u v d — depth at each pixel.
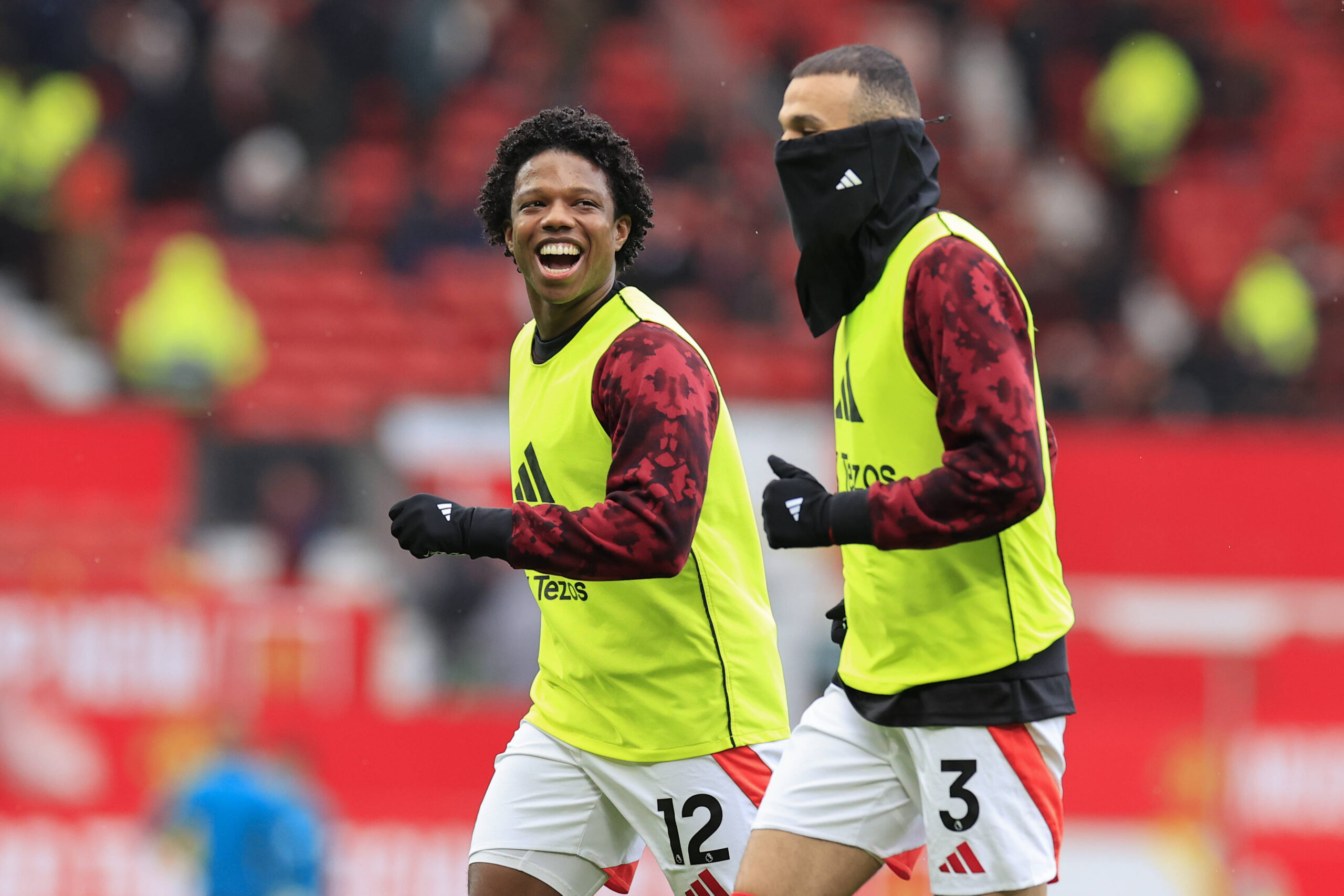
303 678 32.56
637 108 57.97
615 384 11.70
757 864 12.18
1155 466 39.25
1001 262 11.04
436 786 31.02
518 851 13.22
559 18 59.53
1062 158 61.25
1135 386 49.03
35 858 30.42
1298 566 39.03
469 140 56.75
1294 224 61.69
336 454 40.03
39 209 52.31
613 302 12.27
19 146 52.56
